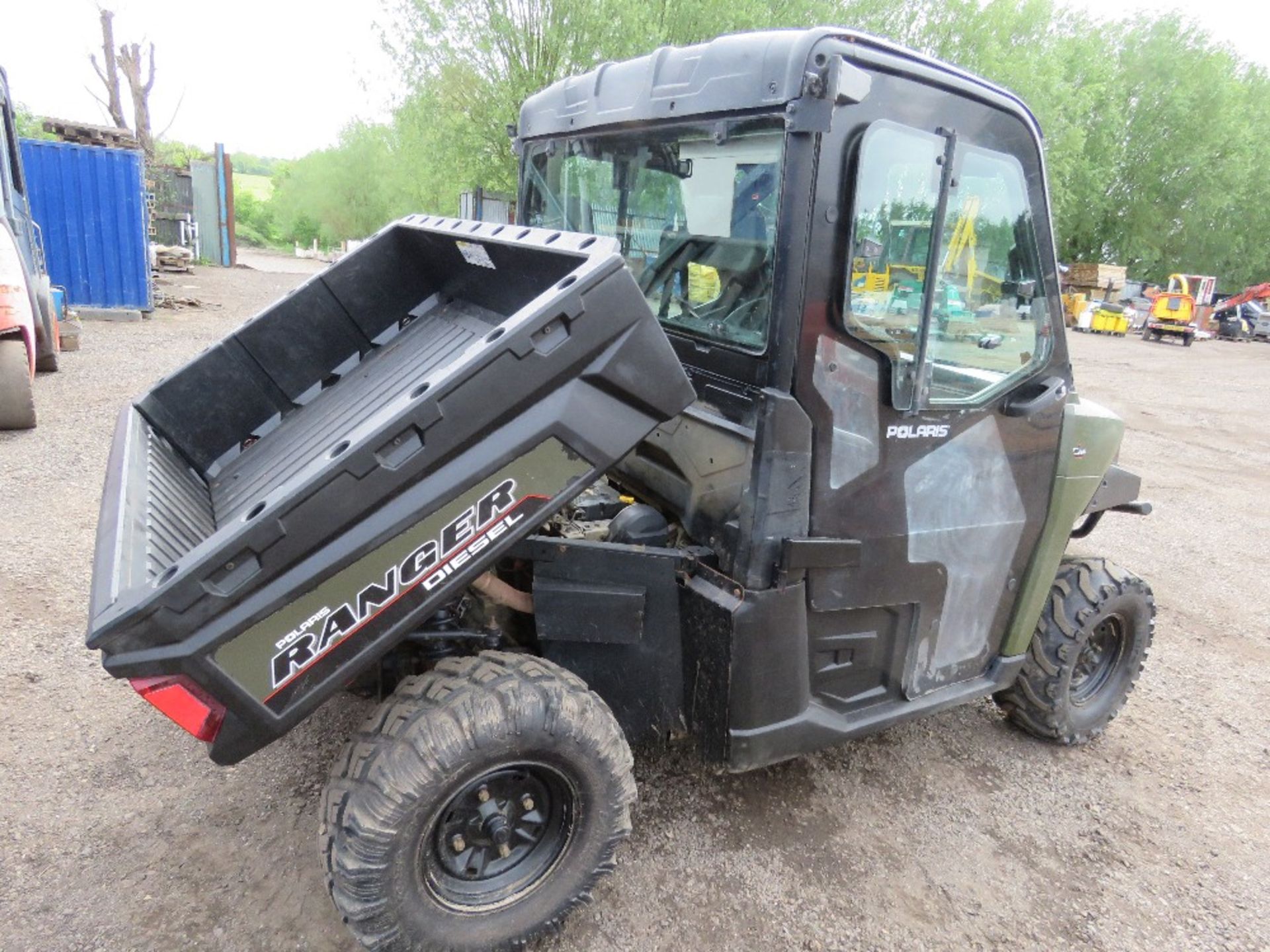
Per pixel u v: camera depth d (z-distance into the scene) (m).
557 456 1.93
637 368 1.96
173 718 1.71
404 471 1.77
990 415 2.63
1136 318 25.58
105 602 1.69
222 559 1.65
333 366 2.93
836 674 2.60
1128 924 2.55
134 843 2.50
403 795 1.87
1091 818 3.03
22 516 4.55
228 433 2.81
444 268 2.83
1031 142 2.47
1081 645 3.21
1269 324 24.25
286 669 1.77
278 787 2.77
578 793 2.13
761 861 2.65
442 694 1.99
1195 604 5.11
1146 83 33.81
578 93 2.88
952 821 2.94
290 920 2.28
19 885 2.31
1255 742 3.62
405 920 1.96
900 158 2.20
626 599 2.32
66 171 11.20
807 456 2.25
